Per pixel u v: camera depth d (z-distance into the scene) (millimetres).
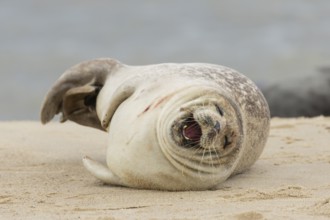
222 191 24844
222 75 28594
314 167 30156
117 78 31531
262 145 29453
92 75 32750
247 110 27953
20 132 41312
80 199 23922
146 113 24672
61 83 33062
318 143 36562
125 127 25203
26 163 31219
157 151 24125
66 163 31438
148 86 26266
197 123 22828
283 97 68188
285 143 36750
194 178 24281
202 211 21562
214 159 23891
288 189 24812
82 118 34156
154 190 25031
